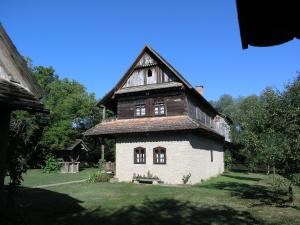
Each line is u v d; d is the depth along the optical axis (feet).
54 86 153.89
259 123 49.67
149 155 81.76
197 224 35.81
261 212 42.73
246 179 96.53
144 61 87.56
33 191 63.21
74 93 160.86
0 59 27.53
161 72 84.94
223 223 36.19
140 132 81.05
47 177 98.58
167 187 71.41
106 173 88.12
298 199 55.21
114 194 59.82
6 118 26.21
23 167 33.06
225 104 247.50
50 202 49.98
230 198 55.83
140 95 87.56
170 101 83.30
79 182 82.69
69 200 52.34
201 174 87.35
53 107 143.54
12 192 32.24
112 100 93.40
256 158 51.44
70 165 129.18
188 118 78.59
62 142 131.13
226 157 149.38
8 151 31.76
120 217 39.55
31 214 39.73
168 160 79.20
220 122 126.52
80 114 158.92
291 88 47.98
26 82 28.73
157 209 45.03
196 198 55.42
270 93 49.78
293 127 44.68
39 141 130.82
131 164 83.82
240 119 56.95
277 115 47.75
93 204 48.75
